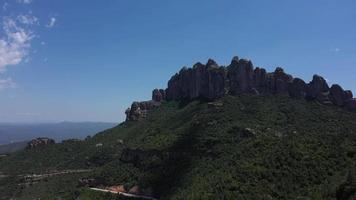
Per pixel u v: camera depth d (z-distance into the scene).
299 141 162.38
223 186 141.38
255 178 140.88
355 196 109.81
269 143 166.62
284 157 148.25
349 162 139.75
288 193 130.38
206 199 137.62
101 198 196.50
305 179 135.00
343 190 115.31
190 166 182.00
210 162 174.12
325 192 122.06
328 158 144.12
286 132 187.62
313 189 127.69
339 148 150.25
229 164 161.50
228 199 133.62
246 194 133.75
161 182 189.88
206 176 158.00
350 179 117.31
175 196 157.00
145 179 199.25
